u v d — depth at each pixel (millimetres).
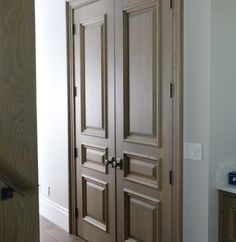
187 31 2420
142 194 2809
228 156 2467
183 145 2467
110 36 3043
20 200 1852
